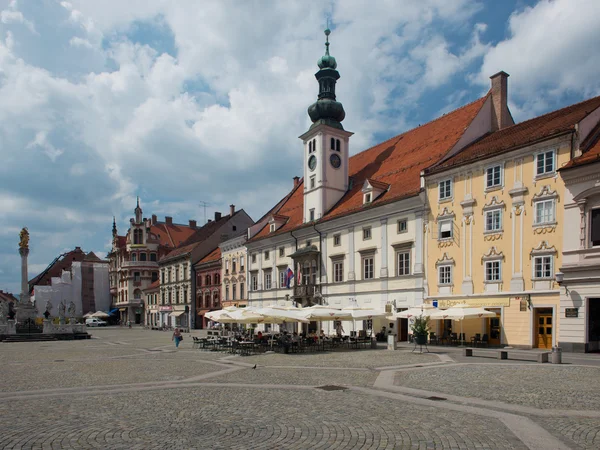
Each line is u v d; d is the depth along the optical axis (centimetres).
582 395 1434
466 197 3550
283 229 5791
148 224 11962
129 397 1504
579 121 2912
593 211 2780
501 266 3288
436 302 3706
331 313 3322
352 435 1027
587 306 2756
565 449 925
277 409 1290
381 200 4294
